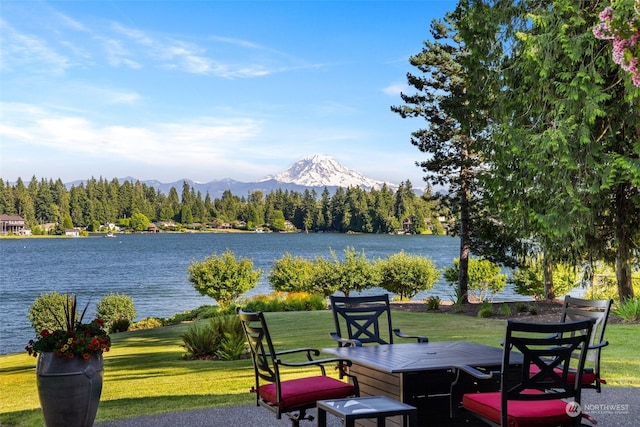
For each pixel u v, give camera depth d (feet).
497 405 15.43
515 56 52.34
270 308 72.69
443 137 79.87
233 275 96.73
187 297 144.56
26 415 23.71
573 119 46.44
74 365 18.89
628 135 50.01
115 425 20.98
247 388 27.27
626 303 50.14
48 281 193.57
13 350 76.48
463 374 18.34
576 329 15.35
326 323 54.60
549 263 72.08
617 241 53.83
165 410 23.08
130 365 36.04
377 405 14.49
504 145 52.54
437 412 18.12
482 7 54.54
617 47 16.52
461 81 80.74
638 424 20.24
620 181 47.37
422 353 19.29
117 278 201.98
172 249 392.88
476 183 78.43
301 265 99.04
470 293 114.62
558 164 47.57
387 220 554.05
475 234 78.38
